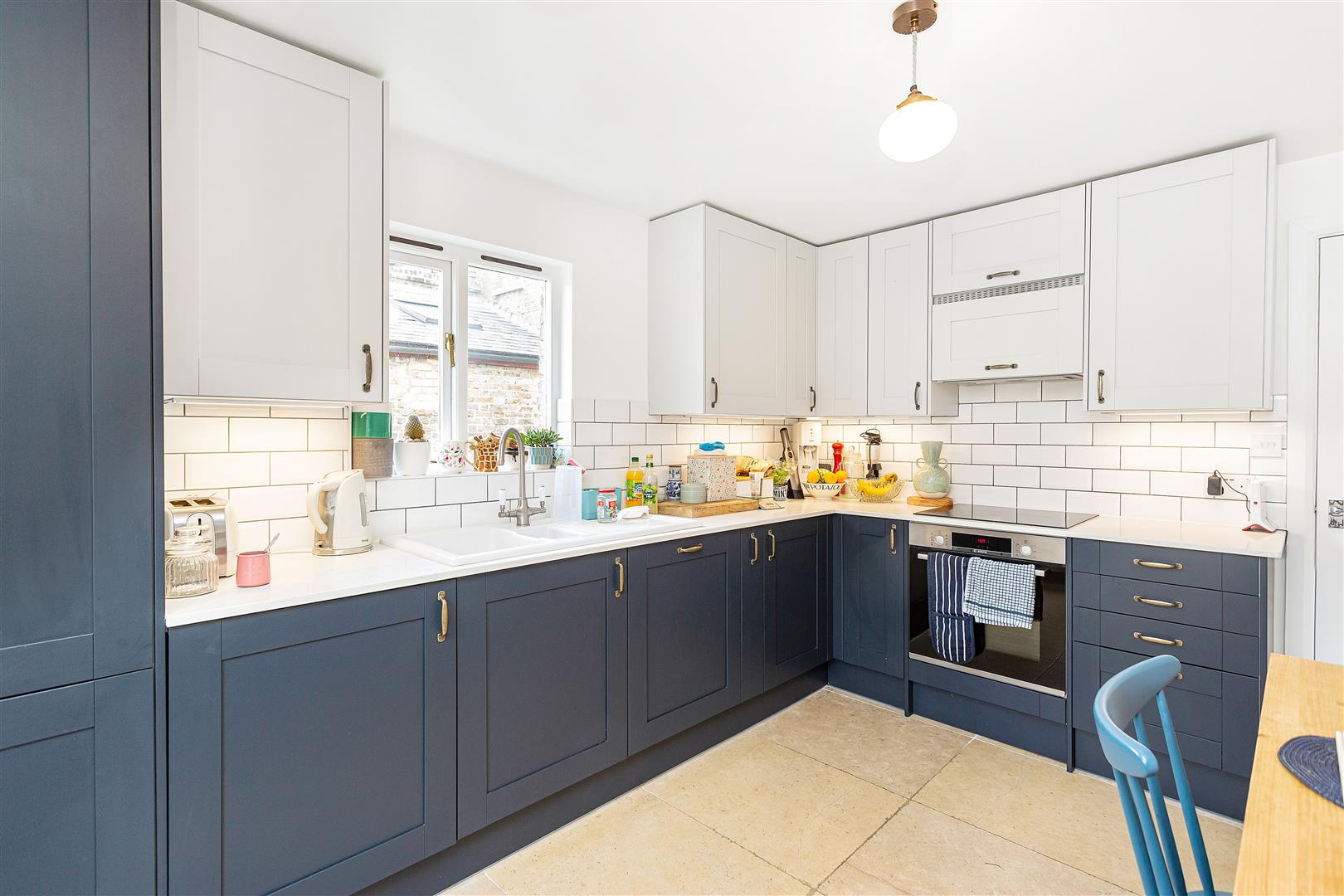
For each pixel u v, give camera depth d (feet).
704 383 9.95
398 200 7.80
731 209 10.28
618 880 6.28
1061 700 8.43
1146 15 5.50
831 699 10.64
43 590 4.17
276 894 5.06
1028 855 6.59
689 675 8.42
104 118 4.39
